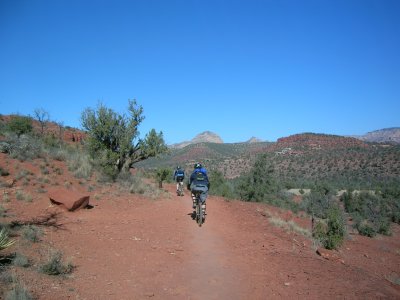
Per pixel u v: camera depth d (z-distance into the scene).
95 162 20.53
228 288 7.25
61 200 12.51
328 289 7.57
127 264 8.08
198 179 12.93
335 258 11.12
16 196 12.73
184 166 97.31
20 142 19.31
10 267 6.77
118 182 19.38
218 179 35.53
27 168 16.44
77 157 20.11
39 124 37.25
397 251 20.98
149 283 7.16
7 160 16.67
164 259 8.68
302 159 102.94
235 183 42.06
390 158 88.06
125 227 11.38
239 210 18.36
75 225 10.79
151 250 9.26
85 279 6.96
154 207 15.59
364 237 25.05
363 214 39.94
